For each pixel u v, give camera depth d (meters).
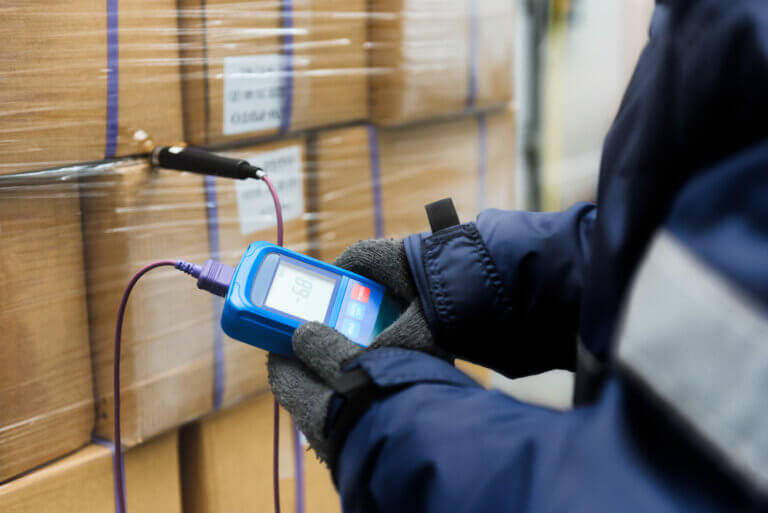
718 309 0.28
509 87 1.11
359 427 0.41
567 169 2.30
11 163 0.58
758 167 0.29
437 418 0.39
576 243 0.54
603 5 2.29
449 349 0.55
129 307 0.69
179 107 0.71
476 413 0.38
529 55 2.03
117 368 0.62
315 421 0.45
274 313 0.52
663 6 0.42
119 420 0.65
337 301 0.56
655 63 0.37
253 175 0.63
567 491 0.31
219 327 0.78
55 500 0.65
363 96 0.91
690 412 0.29
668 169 0.36
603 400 0.33
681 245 0.30
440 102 0.97
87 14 0.61
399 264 0.58
